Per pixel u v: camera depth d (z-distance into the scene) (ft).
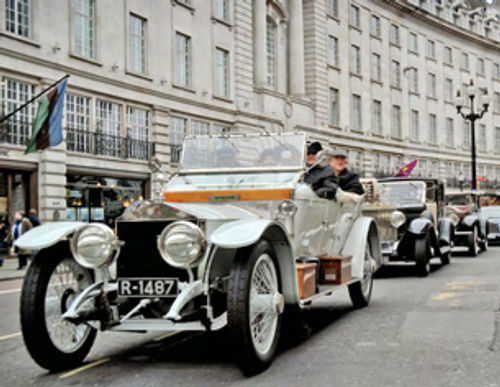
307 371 17.01
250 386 15.65
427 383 15.58
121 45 85.76
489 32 202.80
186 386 15.83
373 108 151.12
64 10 77.30
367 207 30.19
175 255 16.47
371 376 16.34
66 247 18.12
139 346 20.95
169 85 93.15
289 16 125.08
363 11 148.77
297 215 20.95
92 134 80.28
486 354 18.39
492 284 35.83
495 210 85.30
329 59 136.46
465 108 185.78
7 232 70.85
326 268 23.16
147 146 89.25
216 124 102.63
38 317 17.04
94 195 81.10
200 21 99.71
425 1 171.94
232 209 19.80
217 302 17.70
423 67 169.78
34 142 63.00
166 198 22.12
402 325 23.29
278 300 17.70
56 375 17.46
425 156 167.94
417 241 40.83
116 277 17.80
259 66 113.70
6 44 69.56
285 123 117.19
